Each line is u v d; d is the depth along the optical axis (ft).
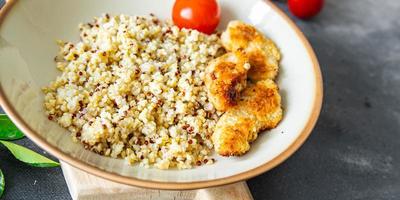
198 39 1.30
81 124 1.11
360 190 1.31
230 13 1.40
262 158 1.12
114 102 1.15
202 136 1.17
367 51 1.64
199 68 1.26
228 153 1.12
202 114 1.18
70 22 1.29
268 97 1.20
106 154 1.09
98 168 1.00
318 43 1.63
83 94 1.16
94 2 1.33
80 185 1.09
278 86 1.28
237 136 1.13
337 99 1.50
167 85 1.20
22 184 1.15
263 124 1.18
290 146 1.09
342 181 1.32
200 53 1.27
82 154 1.05
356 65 1.60
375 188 1.32
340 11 1.74
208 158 1.14
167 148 1.13
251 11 1.38
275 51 1.31
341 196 1.29
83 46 1.24
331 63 1.59
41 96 1.14
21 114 1.03
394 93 1.55
